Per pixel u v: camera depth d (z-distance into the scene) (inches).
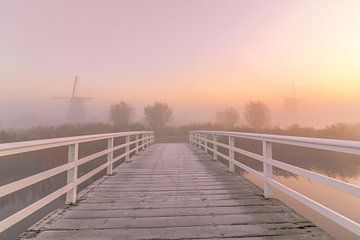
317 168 504.7
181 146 768.3
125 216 149.1
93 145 786.2
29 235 121.4
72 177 172.9
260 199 183.6
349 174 457.7
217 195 196.1
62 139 148.6
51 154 631.8
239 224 134.5
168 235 121.2
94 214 152.6
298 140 125.9
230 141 299.0
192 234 122.1
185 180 255.3
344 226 95.9
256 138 196.1
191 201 179.9
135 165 364.2
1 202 329.4
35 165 610.2
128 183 241.8
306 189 321.7
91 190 213.6
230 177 270.4
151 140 837.8
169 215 150.5
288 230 125.3
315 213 228.5
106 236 120.3
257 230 125.8
